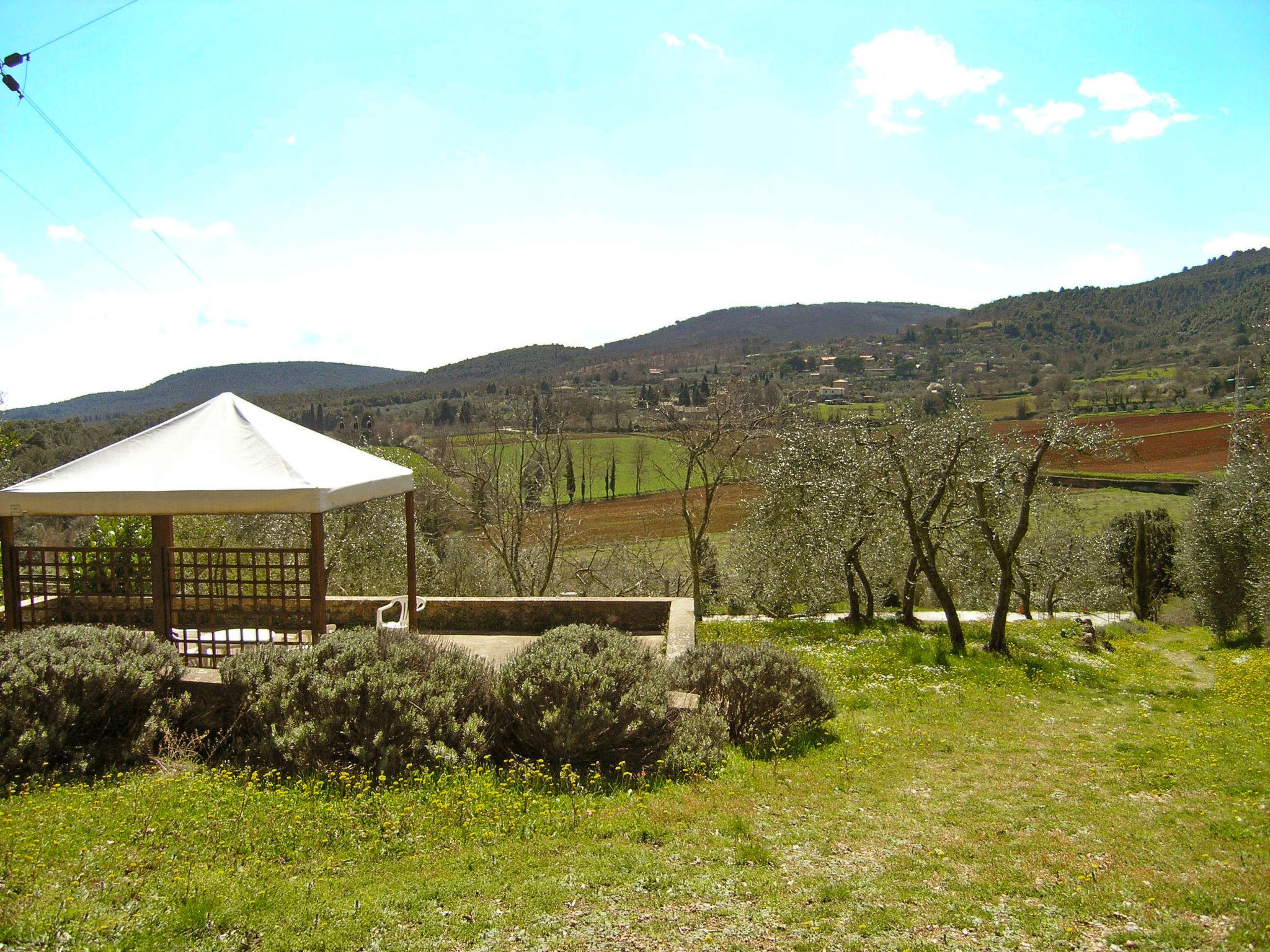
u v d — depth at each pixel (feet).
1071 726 42.32
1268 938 14.78
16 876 14.97
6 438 62.95
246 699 24.57
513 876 16.65
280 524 75.72
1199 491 106.93
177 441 32.37
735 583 98.27
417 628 38.32
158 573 30.09
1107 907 16.52
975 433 63.87
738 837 20.25
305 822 18.60
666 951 13.94
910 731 39.75
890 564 85.40
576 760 24.26
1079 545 115.44
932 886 17.78
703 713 29.30
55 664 22.93
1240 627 100.58
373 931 14.12
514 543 102.89
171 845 17.01
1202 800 26.89
